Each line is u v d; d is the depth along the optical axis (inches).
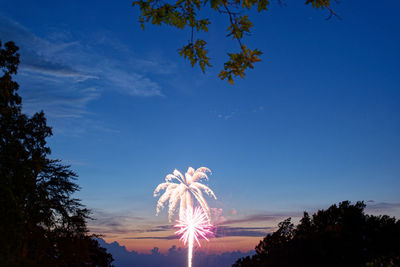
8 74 1025.5
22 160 1037.8
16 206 864.3
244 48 287.4
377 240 488.7
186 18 289.1
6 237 777.6
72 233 1235.2
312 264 511.2
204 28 292.2
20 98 1060.5
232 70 292.2
